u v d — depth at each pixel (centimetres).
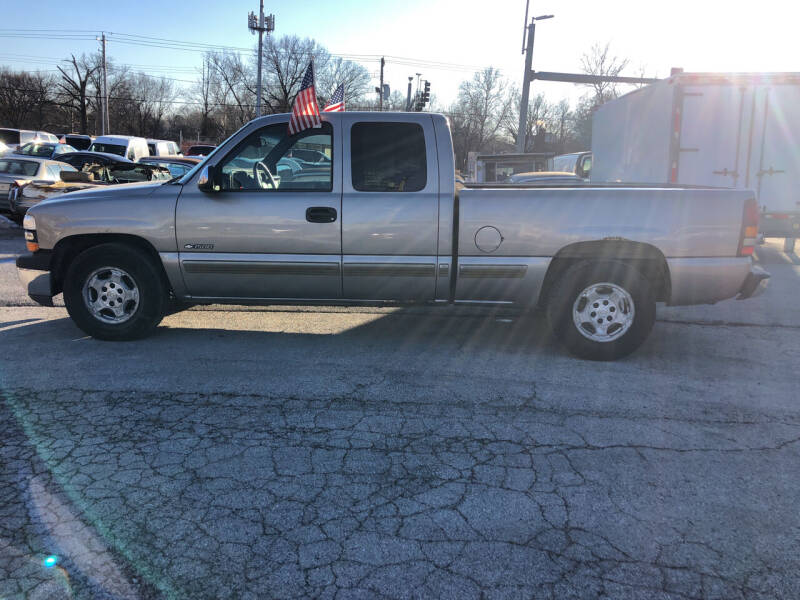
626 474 324
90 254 519
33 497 292
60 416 383
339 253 506
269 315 658
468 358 515
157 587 234
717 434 375
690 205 492
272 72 6794
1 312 646
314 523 276
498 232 497
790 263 1116
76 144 2994
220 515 281
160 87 7881
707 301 508
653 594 234
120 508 284
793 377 483
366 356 515
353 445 352
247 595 230
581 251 503
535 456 342
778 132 1041
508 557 254
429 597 230
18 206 1259
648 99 1150
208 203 509
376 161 506
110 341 541
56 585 234
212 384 441
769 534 273
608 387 452
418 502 294
